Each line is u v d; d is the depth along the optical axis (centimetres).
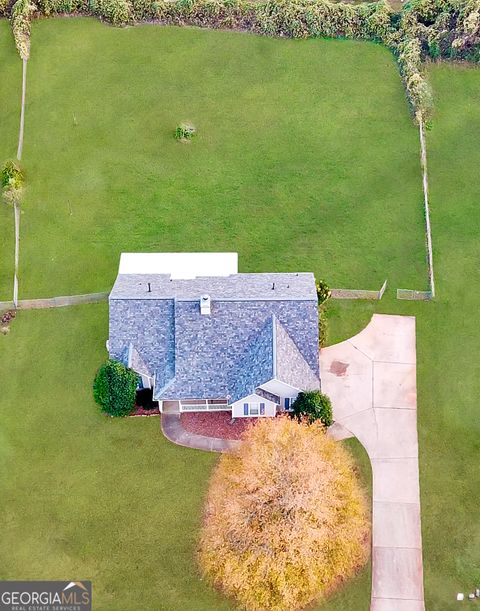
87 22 6944
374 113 6150
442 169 5759
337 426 4459
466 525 4084
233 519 3806
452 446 4381
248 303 4344
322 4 6725
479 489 4212
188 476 4275
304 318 4356
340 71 6488
